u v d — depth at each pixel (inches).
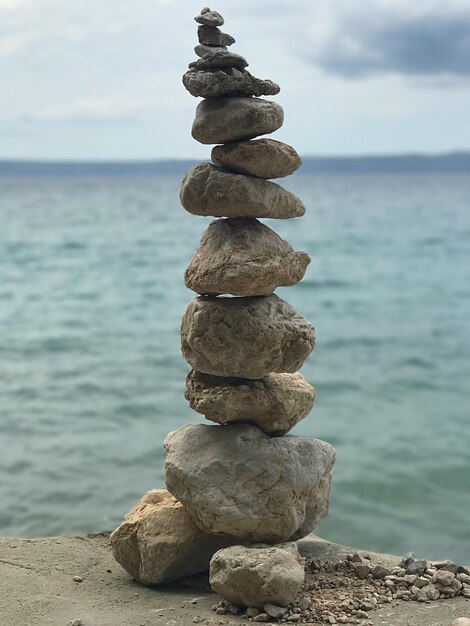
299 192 4557.1
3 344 778.8
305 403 262.8
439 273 1288.1
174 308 962.1
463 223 2217.0
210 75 244.7
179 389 624.1
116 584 252.8
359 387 658.2
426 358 754.2
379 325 905.5
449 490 462.6
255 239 247.8
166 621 221.8
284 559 227.1
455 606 228.1
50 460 482.9
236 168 249.6
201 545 251.0
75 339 800.3
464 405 610.9
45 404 587.2
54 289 1099.9
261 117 244.1
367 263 1408.7
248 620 221.9
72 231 1943.9
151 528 251.1
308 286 1168.8
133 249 1546.5
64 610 231.3
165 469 251.3
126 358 722.2
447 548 402.6
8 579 253.0
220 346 244.5
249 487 242.8
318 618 221.3
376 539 411.8
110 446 505.7
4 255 1470.2
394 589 239.0
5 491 442.3
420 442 531.2
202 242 255.3
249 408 249.9
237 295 245.6
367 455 509.0
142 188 5551.2
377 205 3164.4
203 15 250.2
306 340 250.2
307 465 250.1
